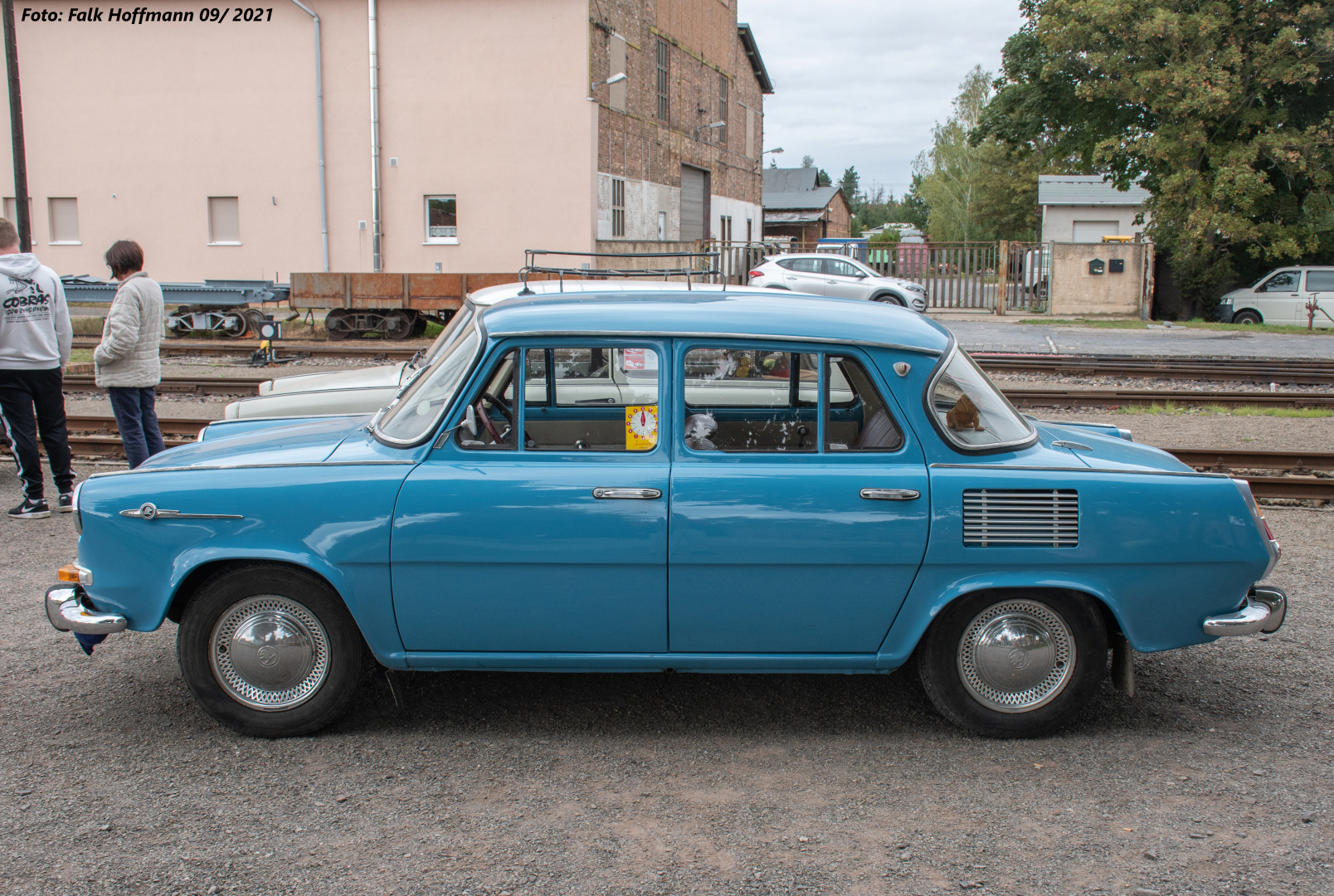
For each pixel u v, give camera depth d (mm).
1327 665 4645
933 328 3963
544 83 25281
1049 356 15883
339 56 25531
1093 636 3777
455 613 3695
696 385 3736
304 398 6035
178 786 3455
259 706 3801
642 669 3811
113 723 3949
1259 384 13852
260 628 3746
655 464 3674
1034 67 27547
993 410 3881
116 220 26906
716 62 35594
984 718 3838
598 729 3947
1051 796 3434
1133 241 27719
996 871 2975
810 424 3799
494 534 3611
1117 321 24484
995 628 3783
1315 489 7844
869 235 101625
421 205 25938
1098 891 2873
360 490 3639
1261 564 3771
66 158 26875
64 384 13211
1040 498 3656
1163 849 3098
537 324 3721
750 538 3611
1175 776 3590
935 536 3629
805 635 3738
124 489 3709
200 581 3840
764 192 77188
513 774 3570
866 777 3570
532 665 3783
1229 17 24484
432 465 3684
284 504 3643
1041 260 27703
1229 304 24391
